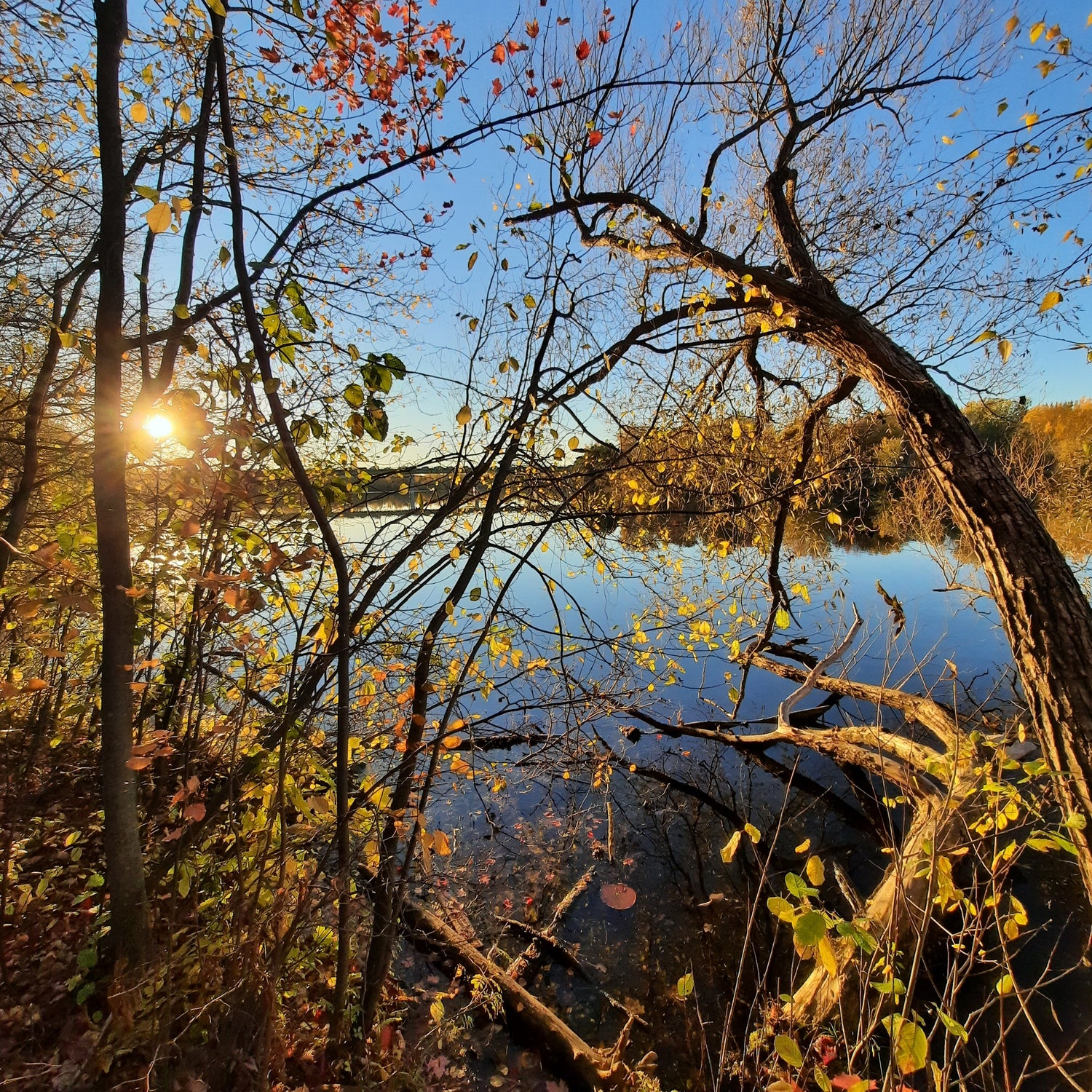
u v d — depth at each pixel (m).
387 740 2.45
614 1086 2.53
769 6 4.47
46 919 2.52
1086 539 9.69
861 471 5.33
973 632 8.36
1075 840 2.85
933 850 1.99
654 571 4.86
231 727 2.05
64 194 3.04
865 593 10.40
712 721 6.17
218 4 1.50
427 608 2.88
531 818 4.67
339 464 2.90
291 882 2.07
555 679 3.54
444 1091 2.49
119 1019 1.84
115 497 1.84
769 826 4.70
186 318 1.83
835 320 3.97
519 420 2.39
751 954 3.42
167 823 2.47
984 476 3.50
